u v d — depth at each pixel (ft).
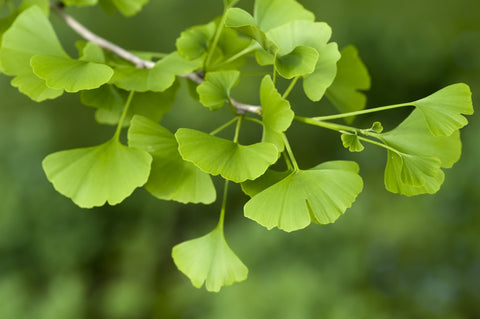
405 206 10.60
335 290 8.56
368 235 10.02
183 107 11.25
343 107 3.02
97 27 11.26
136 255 11.59
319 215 2.59
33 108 12.30
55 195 11.02
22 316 8.80
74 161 2.68
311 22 2.70
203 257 2.75
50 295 9.42
